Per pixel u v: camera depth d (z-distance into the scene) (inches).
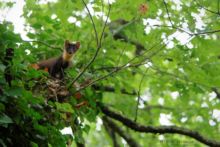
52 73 542.6
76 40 565.0
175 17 522.9
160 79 593.9
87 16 561.6
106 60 535.5
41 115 433.1
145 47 538.3
